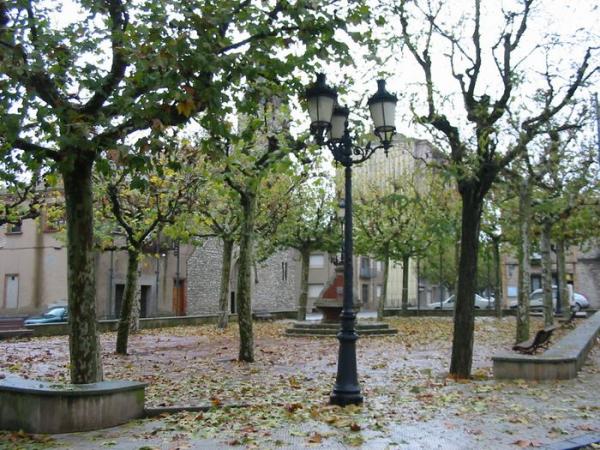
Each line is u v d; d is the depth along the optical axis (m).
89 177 8.12
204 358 16.02
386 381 11.58
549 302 21.98
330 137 8.98
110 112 7.91
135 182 7.44
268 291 48.06
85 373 7.95
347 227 9.02
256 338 22.81
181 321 29.27
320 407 8.47
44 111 7.29
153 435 6.81
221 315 26.72
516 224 23.59
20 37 7.16
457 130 12.08
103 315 32.41
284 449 6.09
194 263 40.22
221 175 10.88
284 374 12.84
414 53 12.13
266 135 11.69
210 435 6.73
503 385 10.36
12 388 7.27
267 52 8.20
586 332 17.14
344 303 8.94
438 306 52.84
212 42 7.59
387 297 64.69
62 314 29.23
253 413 8.04
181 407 8.35
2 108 7.35
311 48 8.34
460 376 11.76
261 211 24.12
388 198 19.08
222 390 10.64
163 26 7.14
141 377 12.47
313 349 18.47
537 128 12.54
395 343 20.41
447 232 20.73
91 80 7.52
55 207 17.56
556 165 18.11
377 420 7.50
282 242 31.09
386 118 9.04
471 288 12.00
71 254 8.02
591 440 6.50
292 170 11.45
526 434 6.75
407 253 36.00
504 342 20.08
